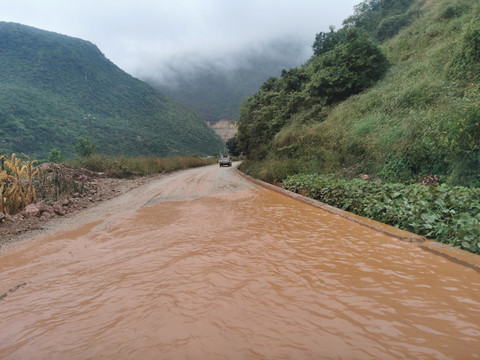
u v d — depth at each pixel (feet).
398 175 23.02
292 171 33.17
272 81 77.30
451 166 19.43
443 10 52.65
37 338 5.33
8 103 344.90
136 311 6.16
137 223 15.84
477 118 17.42
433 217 11.69
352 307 6.07
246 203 21.36
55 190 25.36
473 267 8.24
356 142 30.42
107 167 52.11
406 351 4.56
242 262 8.98
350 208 17.48
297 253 9.78
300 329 5.27
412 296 6.56
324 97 48.32
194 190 31.19
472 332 5.09
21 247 12.35
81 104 553.23
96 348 4.91
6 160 19.44
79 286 7.73
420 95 30.04
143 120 561.43
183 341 4.99
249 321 5.58
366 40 46.37
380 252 9.84
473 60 28.25
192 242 11.48
